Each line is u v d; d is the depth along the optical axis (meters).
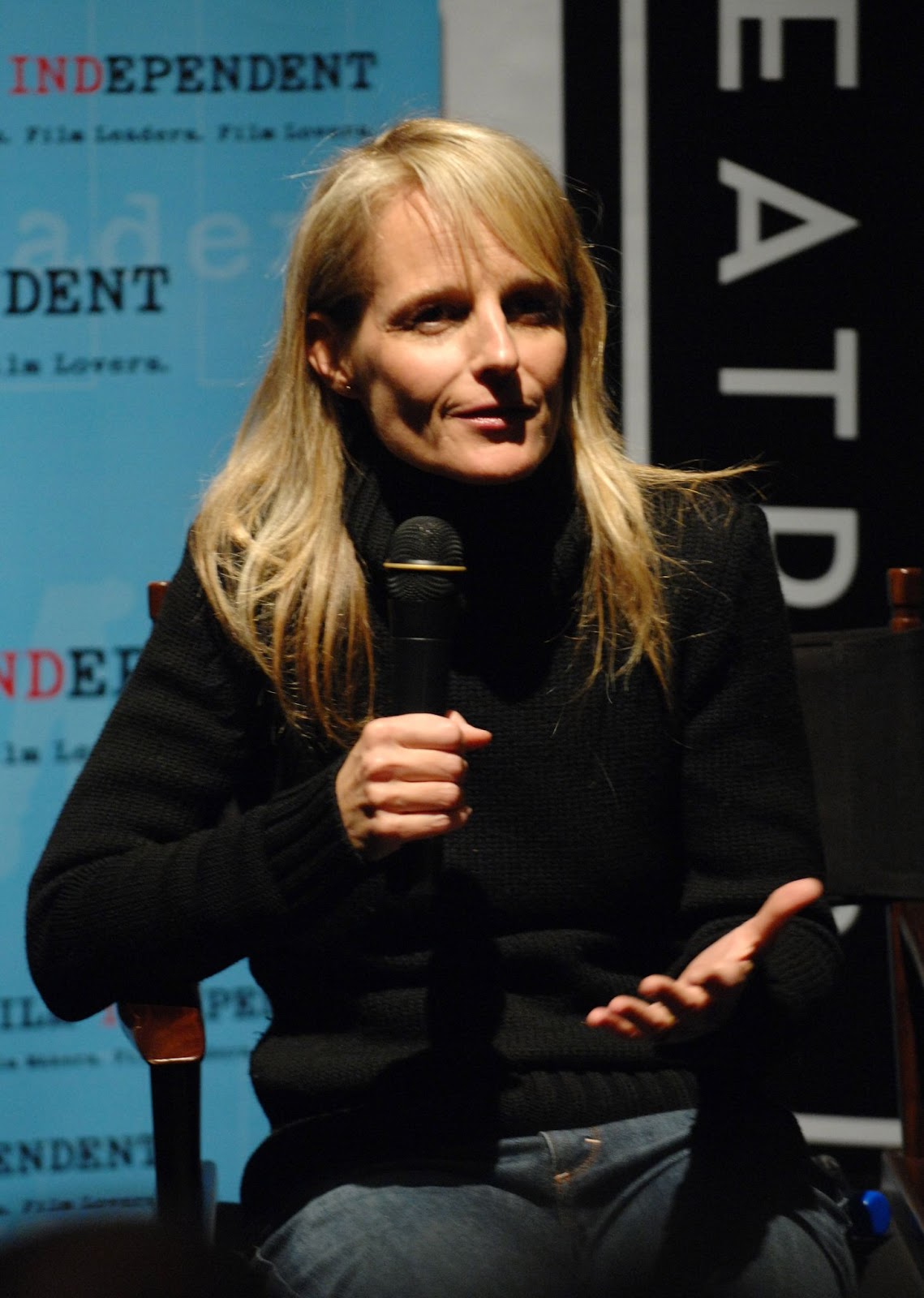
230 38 9.32
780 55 9.38
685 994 4.06
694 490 5.35
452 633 4.43
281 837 4.48
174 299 9.42
